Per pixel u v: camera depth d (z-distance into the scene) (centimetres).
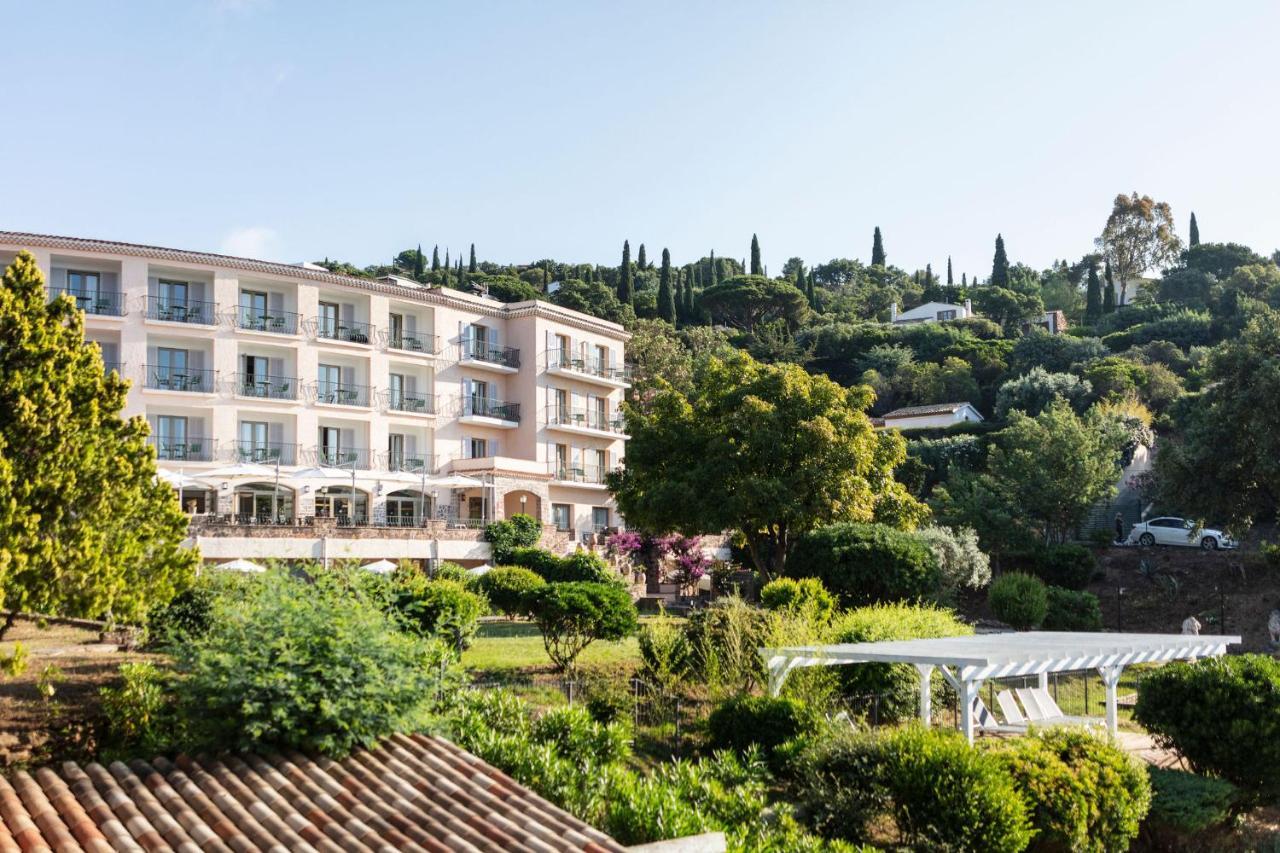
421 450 4766
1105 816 1238
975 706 1892
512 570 2205
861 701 1753
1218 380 3728
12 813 772
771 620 1864
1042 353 7538
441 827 831
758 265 12644
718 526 3059
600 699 1545
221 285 4216
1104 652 1669
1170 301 9544
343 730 981
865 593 2712
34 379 1126
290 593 1086
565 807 1060
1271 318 3622
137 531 1211
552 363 5241
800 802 1252
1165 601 3584
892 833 1212
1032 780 1212
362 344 4550
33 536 1079
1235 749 1522
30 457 1115
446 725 1115
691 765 1269
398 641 1096
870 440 3123
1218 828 1485
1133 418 5319
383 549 3716
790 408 3097
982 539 3875
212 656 979
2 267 3888
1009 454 4331
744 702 1470
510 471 4688
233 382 4194
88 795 824
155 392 4012
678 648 1836
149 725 1050
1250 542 4162
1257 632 3231
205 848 770
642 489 3356
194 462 4072
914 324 9050
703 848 910
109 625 1327
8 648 1493
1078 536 4394
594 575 3238
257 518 4066
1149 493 4697
